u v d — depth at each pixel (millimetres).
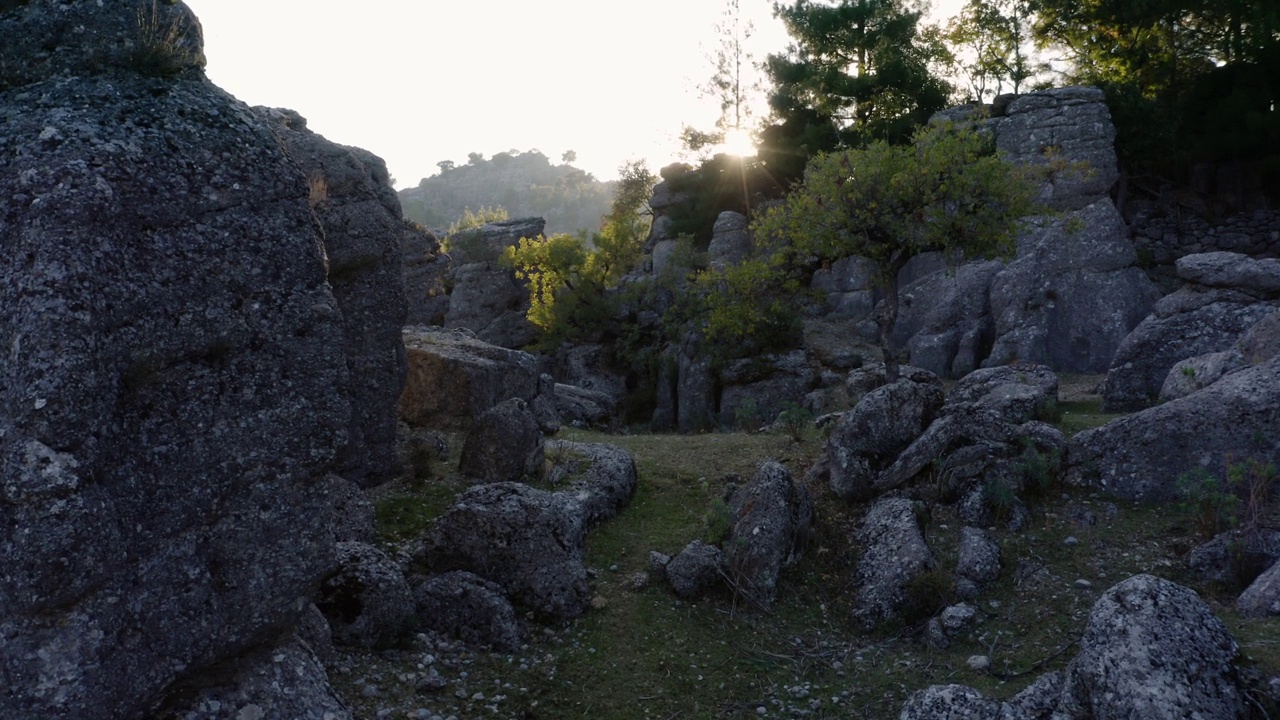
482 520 10055
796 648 9680
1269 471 10062
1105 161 29406
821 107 42500
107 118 5801
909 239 19250
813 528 11750
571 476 12953
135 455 5570
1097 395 19609
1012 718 6730
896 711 8367
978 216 19047
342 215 11484
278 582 6270
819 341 30172
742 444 15906
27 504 5000
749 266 24031
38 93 5840
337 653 8109
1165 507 11086
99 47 6086
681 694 8734
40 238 5281
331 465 6727
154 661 5574
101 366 5336
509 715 7949
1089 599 9609
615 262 36781
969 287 27797
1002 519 11320
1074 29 38312
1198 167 34781
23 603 4973
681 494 13539
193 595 5809
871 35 42562
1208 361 14758
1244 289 17062
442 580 9305
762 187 44438
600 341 35844
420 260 25922
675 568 10617
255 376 6234
